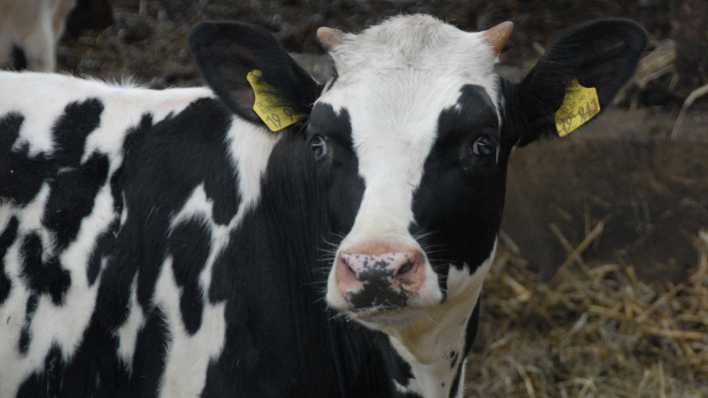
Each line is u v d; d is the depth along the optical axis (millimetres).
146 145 6570
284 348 6305
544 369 10211
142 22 13375
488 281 10953
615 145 10969
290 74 6422
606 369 10227
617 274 10961
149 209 6434
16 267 6406
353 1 13906
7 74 6840
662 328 10430
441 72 6012
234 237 6359
